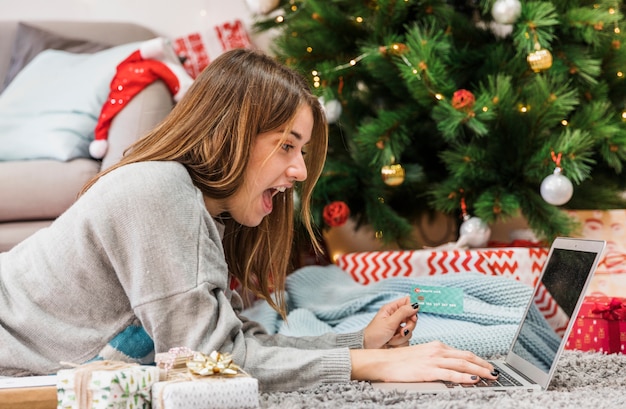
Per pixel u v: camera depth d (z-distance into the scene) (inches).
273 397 44.9
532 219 90.8
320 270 92.2
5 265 50.6
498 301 76.0
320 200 101.3
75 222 48.0
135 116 91.7
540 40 87.8
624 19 97.4
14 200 86.3
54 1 128.8
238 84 50.5
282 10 110.3
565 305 48.1
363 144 96.2
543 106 89.4
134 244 45.5
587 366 55.6
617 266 87.4
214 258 47.1
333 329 78.8
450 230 121.1
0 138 92.4
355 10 99.8
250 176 50.8
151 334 45.5
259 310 83.0
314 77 97.1
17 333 48.4
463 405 40.5
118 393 37.1
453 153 93.4
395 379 47.5
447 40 97.3
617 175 102.7
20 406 39.0
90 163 89.5
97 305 48.0
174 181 47.0
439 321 71.3
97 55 101.5
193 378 38.7
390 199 109.7
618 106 100.7
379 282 83.5
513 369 53.1
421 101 92.3
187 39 125.0
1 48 123.1
